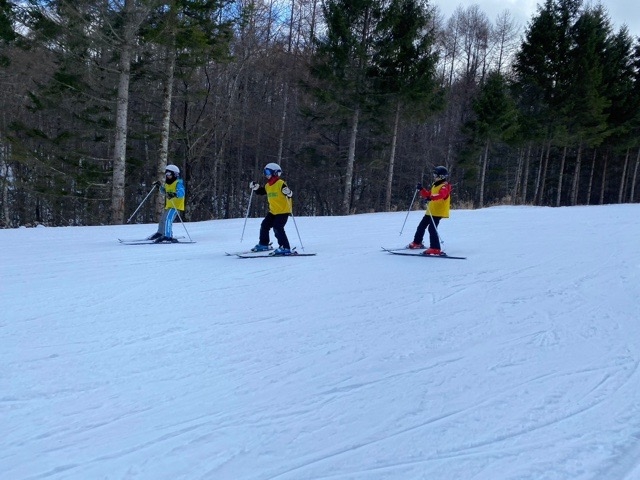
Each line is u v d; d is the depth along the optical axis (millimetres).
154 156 24438
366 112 24781
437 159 36938
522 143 31141
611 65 32219
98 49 16484
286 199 8172
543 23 29578
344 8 22844
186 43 16906
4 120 22719
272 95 30609
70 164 18359
